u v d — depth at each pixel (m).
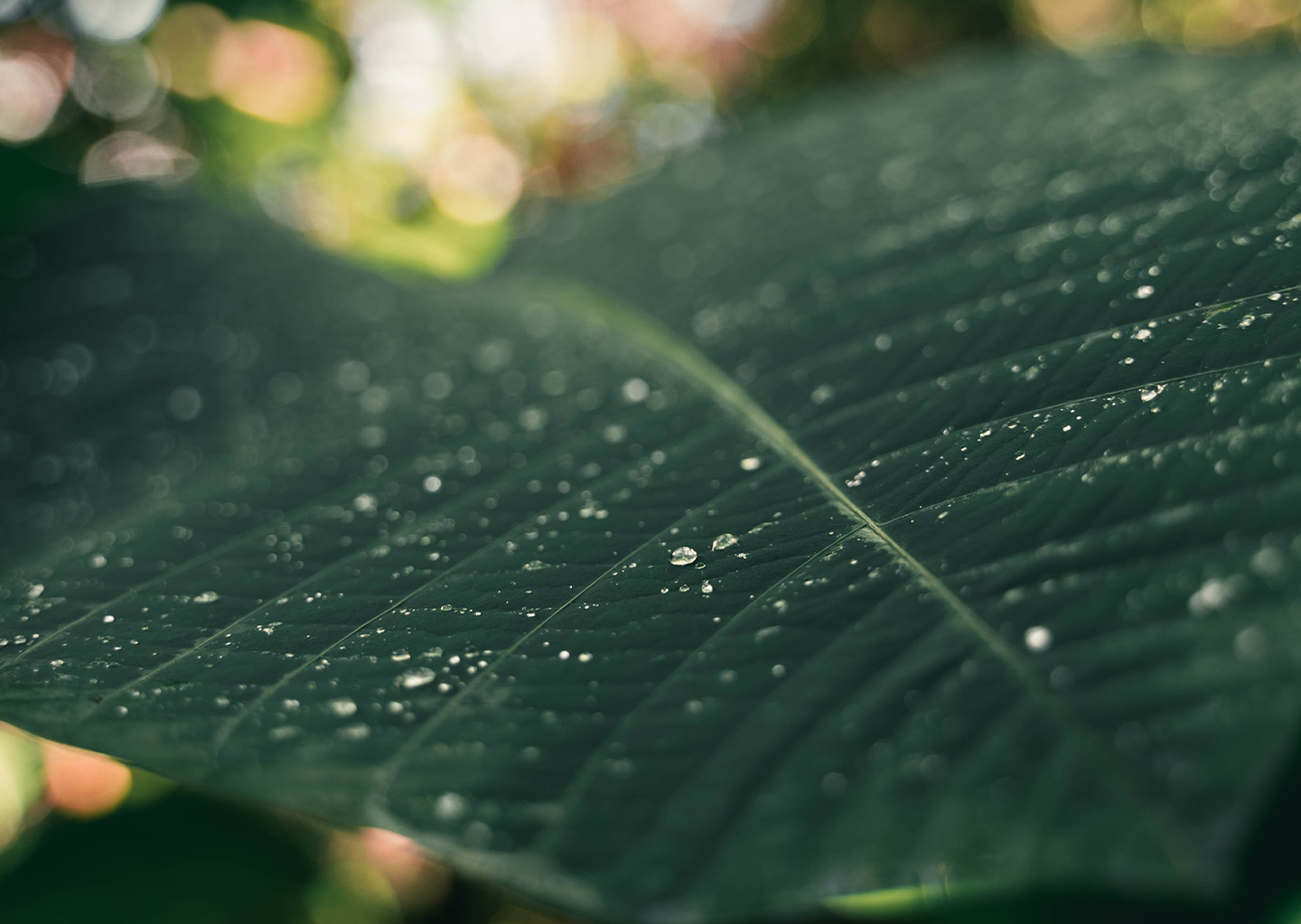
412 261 1.00
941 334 0.43
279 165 1.13
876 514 0.37
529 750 0.33
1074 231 0.47
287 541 0.43
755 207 0.66
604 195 0.88
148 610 0.39
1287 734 0.29
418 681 0.35
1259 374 0.36
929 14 2.29
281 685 0.35
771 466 0.40
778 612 0.35
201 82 1.14
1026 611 0.32
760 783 0.31
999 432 0.38
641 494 0.41
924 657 0.32
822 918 0.40
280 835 0.73
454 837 0.31
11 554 0.47
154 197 0.74
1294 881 0.41
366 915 0.75
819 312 0.48
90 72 1.09
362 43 1.26
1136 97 0.62
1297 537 0.32
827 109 0.84
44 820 0.71
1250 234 0.42
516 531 0.40
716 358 0.47
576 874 0.31
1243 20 2.52
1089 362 0.39
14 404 0.54
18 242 0.67
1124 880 0.29
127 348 0.59
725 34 2.33
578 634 0.35
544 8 1.86
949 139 0.67
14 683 0.36
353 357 0.59
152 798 0.72
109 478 0.50
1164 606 0.31
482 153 1.58
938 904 0.42
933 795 0.30
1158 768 0.29
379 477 0.46
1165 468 0.34
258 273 0.69
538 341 0.56
